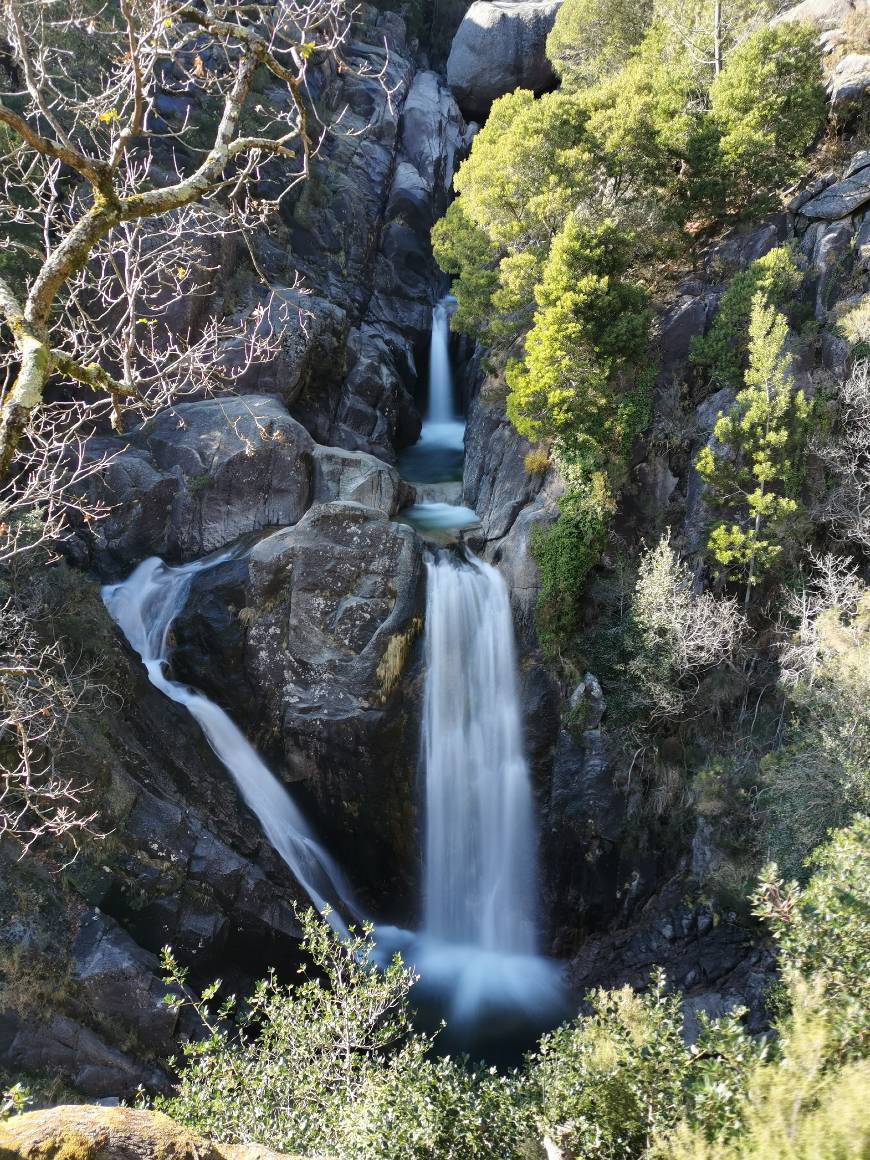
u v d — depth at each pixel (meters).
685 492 21.20
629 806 19.89
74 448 23.09
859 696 15.46
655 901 19.42
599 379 20.81
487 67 43.31
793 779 15.70
